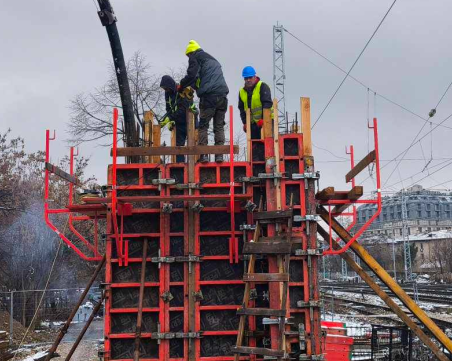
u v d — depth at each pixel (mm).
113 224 8070
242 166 8352
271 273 7309
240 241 8180
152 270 8109
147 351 7859
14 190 30797
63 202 31516
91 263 30812
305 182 8070
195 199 7809
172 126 9852
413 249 81562
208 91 9508
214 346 7898
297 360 7668
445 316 26953
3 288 28000
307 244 7926
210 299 8000
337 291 51625
